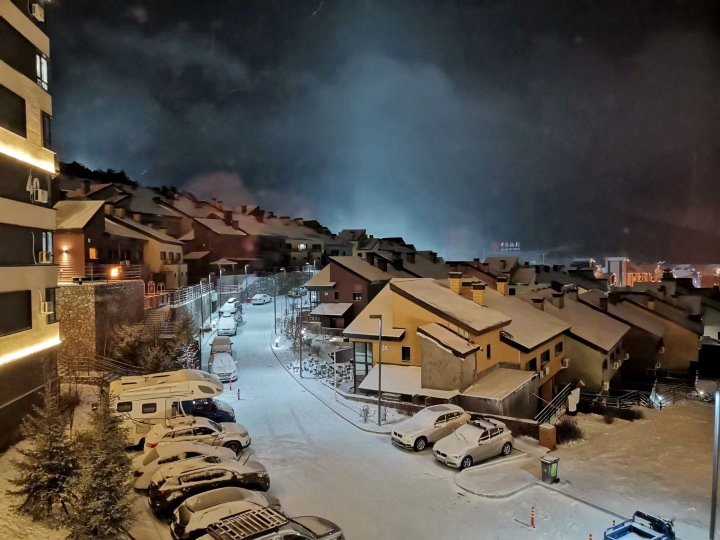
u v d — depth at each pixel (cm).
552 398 3725
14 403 2009
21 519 1443
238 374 3747
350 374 3744
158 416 2270
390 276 5722
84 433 1605
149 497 1667
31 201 2203
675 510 1808
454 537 1585
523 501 1825
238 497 1513
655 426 2955
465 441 2156
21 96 2150
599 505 1806
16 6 2134
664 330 5078
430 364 2830
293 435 2481
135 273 4775
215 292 6619
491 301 3809
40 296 2238
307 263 9600
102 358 3070
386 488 1917
